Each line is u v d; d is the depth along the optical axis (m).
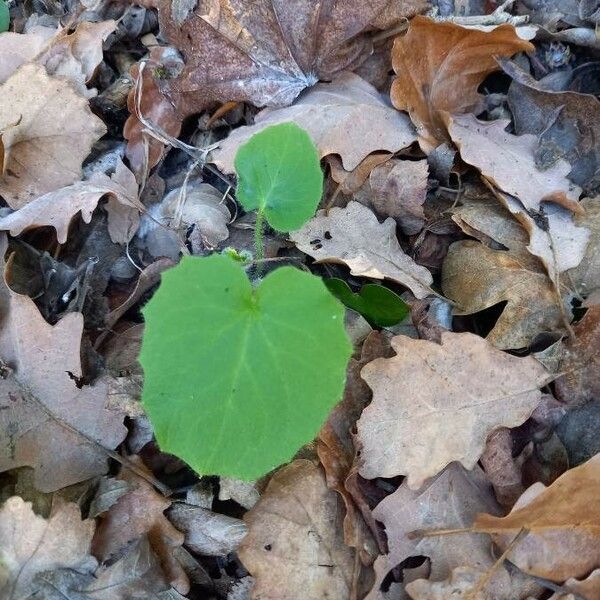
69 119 0.26
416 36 0.26
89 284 0.25
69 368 0.22
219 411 0.17
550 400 0.23
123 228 0.26
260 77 0.27
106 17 0.30
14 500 0.20
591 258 0.25
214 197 0.27
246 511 0.22
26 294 0.24
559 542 0.20
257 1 0.26
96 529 0.21
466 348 0.22
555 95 0.27
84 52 0.28
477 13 0.30
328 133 0.26
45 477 0.21
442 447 0.21
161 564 0.21
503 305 0.25
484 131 0.27
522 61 0.29
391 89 0.26
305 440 0.17
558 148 0.27
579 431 0.23
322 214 0.25
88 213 0.25
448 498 0.21
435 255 0.26
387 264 0.25
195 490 0.22
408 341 0.22
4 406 0.21
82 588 0.20
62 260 0.26
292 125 0.22
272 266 0.26
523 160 0.26
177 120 0.28
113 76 0.30
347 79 0.28
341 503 0.21
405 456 0.21
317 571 0.21
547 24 0.30
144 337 0.17
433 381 0.22
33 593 0.20
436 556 0.21
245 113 0.28
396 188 0.26
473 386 0.22
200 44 0.27
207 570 0.22
